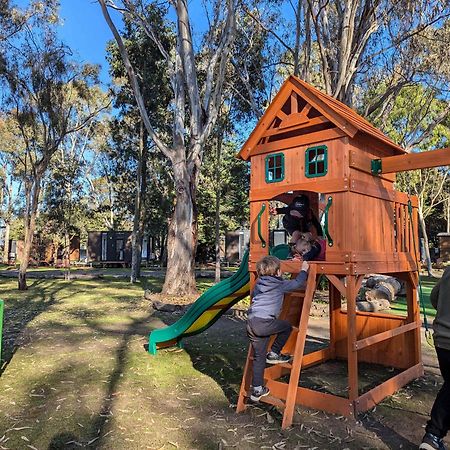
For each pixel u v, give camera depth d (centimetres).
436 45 1368
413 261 533
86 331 805
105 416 394
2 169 3794
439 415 312
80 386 481
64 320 927
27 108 1598
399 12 1244
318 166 446
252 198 497
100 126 2902
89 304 1188
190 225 1402
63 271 2702
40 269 2980
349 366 400
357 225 423
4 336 755
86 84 1722
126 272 2662
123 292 1503
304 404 421
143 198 2217
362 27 1223
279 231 2111
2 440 344
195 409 414
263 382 399
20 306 1145
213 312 621
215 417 394
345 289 412
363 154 446
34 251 3481
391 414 402
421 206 2597
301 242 497
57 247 3388
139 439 346
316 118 439
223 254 3688
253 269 487
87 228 4256
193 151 1421
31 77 1558
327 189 430
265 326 395
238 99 2114
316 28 1205
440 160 409
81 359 598
